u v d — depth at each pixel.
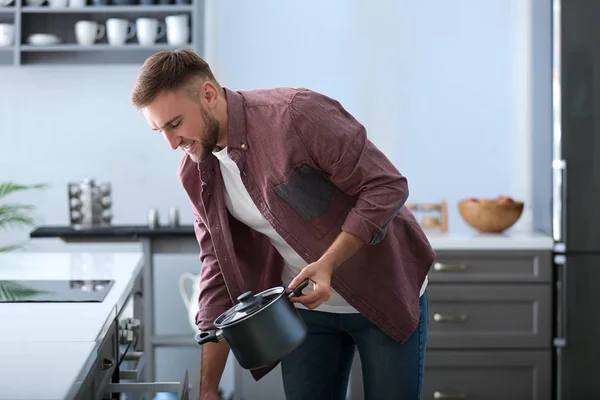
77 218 4.58
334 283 2.40
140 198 4.98
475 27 4.91
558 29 4.23
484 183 4.98
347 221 2.21
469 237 4.41
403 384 2.52
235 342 1.98
